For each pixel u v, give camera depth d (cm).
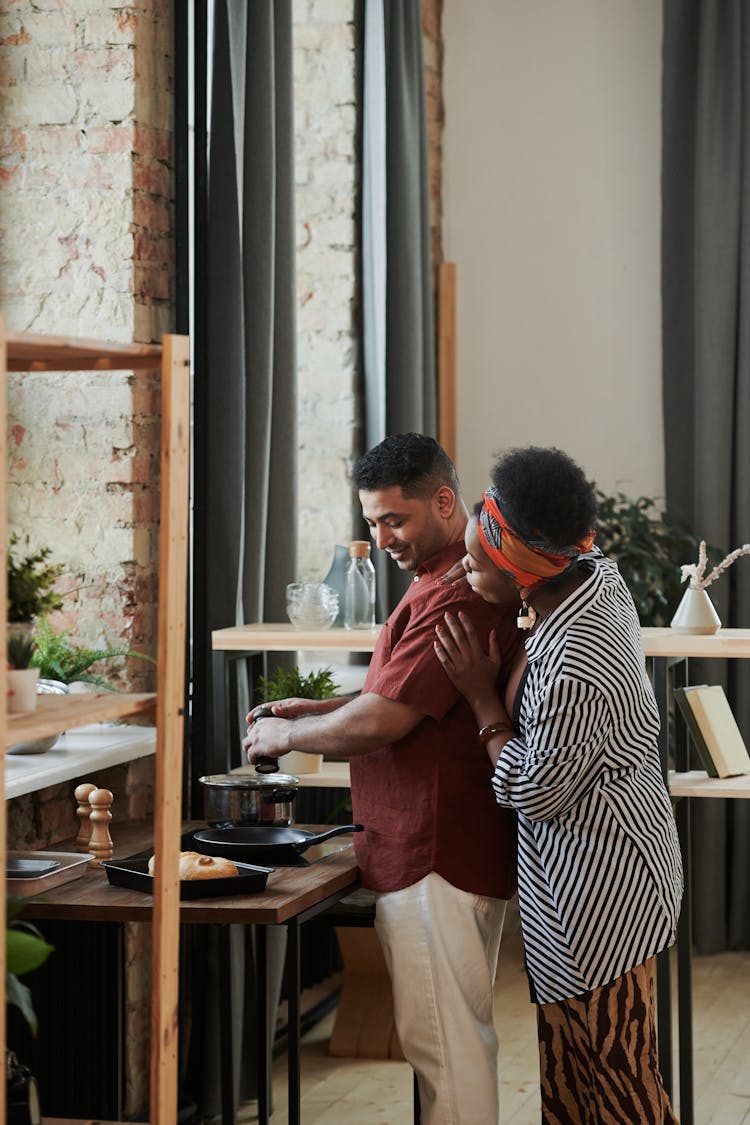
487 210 518
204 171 339
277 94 362
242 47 343
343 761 353
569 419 511
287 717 284
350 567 339
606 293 506
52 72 323
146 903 236
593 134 506
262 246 348
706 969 448
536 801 230
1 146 326
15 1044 269
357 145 440
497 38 515
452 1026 251
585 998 234
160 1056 187
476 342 520
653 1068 237
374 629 336
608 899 231
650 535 460
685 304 484
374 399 436
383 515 259
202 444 343
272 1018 342
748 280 463
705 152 467
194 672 344
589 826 231
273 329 363
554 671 229
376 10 432
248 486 349
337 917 278
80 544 322
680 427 484
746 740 461
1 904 162
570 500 229
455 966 251
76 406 322
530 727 232
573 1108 247
